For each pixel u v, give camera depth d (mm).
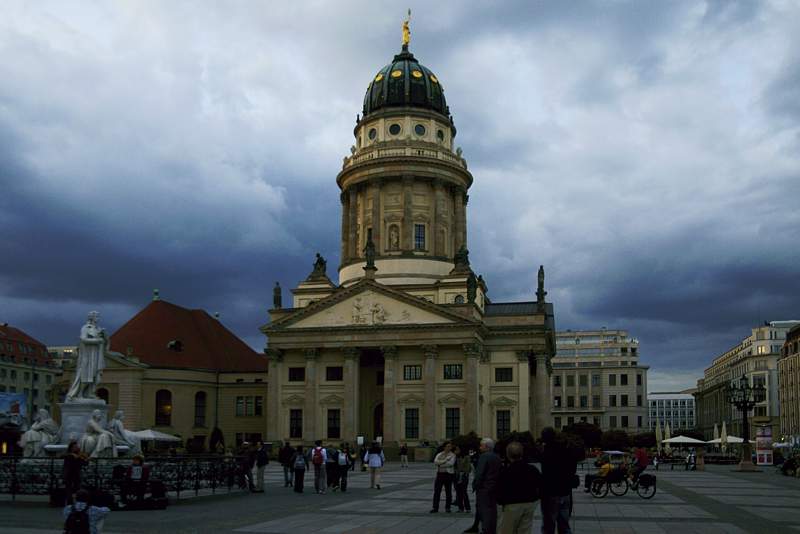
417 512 34469
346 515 33000
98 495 19281
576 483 22328
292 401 103375
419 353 100625
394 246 116625
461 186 121188
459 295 108000
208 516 31844
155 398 106625
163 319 115125
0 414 99312
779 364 167625
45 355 172000
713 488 52125
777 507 37875
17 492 35656
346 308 102125
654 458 91250
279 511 34312
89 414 40906
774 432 187875
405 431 99500
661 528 29125
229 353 121562
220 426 113438
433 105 123750
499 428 104188
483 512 22641
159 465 36656
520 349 105125
